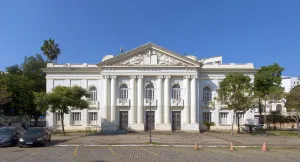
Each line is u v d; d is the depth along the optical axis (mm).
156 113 46469
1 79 47625
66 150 21109
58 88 38062
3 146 23859
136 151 20594
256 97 39438
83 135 37812
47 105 36375
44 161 15836
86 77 48156
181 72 46688
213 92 48438
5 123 50594
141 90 46219
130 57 46750
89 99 47688
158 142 27500
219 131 45938
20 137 23672
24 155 18344
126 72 46344
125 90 47000
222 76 48625
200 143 26953
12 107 48938
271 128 57000
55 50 66875
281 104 73875
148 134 39844
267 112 69688
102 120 45562
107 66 46125
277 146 24688
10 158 17047
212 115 48094
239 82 39531
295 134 40281
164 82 46750
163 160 16266
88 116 47406
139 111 45969
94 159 16547
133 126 45094
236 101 38750
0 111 49531
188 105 46250
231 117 48062
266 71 57344
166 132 43625
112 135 37781
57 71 47938
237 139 32000
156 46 46656
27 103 49000
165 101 46406
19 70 65188
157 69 46625
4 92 40344
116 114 46062
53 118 47094
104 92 46094
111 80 46375
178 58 46875
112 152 19938
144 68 46500
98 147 23375
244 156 18188
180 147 23625
